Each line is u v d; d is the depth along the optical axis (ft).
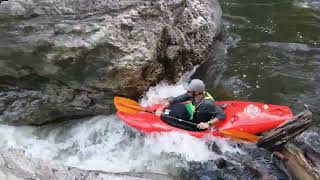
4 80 23.67
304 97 26.35
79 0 23.31
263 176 19.98
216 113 21.94
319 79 28.04
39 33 22.33
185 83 25.99
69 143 22.62
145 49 22.70
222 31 32.81
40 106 23.16
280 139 20.45
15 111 23.38
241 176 20.25
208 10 29.91
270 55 30.60
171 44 24.80
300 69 29.09
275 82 27.68
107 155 21.83
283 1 40.01
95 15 22.76
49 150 22.16
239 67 28.99
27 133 23.16
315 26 35.04
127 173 19.38
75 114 23.44
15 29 22.61
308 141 21.83
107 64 21.98
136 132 22.38
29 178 17.24
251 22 35.78
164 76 24.97
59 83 22.90
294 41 32.73
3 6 22.90
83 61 21.97
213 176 20.36
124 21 22.59
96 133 22.93
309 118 19.67
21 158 18.47
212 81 27.45
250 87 27.12
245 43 32.19
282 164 20.25
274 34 33.78
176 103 22.65
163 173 20.54
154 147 21.77
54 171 17.95
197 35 27.61
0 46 22.59
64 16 22.85
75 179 17.65
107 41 21.74
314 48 31.65
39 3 23.18
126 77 22.33
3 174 17.17
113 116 23.35
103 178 18.01
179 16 26.04
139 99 23.77
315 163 19.79
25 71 22.97
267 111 22.56
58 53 21.83
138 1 23.67
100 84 22.47
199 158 21.29
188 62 26.76
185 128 22.02
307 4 39.27
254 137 21.47
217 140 21.63
